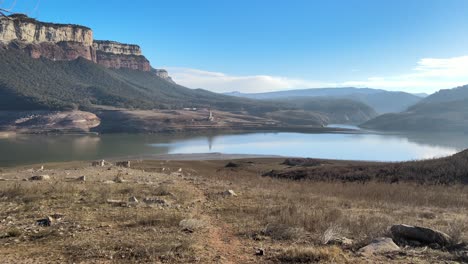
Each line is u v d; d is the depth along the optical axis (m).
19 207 9.98
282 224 8.05
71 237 6.92
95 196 12.15
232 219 9.17
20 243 6.53
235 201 12.70
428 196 17.67
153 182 17.83
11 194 11.91
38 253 5.87
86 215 9.09
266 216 9.48
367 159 88.50
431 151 106.38
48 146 107.06
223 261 5.54
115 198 11.96
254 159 71.81
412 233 6.88
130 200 11.41
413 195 18.08
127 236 6.95
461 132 197.88
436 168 29.88
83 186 14.45
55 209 9.87
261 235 7.36
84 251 5.91
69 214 9.19
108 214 9.28
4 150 95.69
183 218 8.71
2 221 8.30
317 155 94.69
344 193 18.83
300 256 5.58
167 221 8.37
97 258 5.59
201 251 6.02
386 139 150.12
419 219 10.19
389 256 5.73
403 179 29.30
